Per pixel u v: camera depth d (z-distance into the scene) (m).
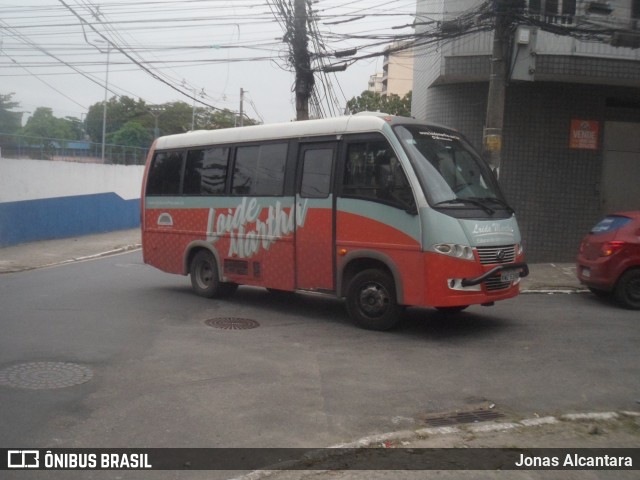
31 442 5.21
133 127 52.34
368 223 8.93
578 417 5.73
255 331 9.12
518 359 7.68
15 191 22.39
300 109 17.12
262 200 10.34
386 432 5.50
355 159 9.16
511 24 12.45
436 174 8.67
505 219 8.89
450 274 8.25
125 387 6.59
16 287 13.02
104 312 10.33
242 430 5.51
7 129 34.28
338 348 8.18
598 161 16.08
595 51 14.41
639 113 16.33
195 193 11.57
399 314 8.97
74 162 26.08
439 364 7.48
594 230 11.45
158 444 5.21
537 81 15.69
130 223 30.88
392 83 63.88
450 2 15.11
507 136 16.03
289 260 9.98
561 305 11.12
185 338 8.66
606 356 7.83
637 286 10.66
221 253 11.12
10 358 7.54
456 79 15.95
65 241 23.67
